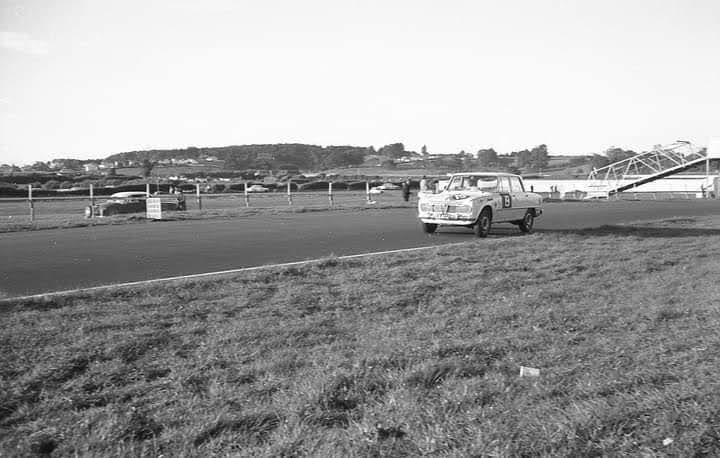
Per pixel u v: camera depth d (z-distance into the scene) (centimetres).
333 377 511
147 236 1684
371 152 18462
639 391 477
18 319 673
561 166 14150
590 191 6025
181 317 704
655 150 6031
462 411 447
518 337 652
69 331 635
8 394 486
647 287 942
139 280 959
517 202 1827
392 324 701
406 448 394
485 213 1703
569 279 1003
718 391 468
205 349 598
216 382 515
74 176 7338
